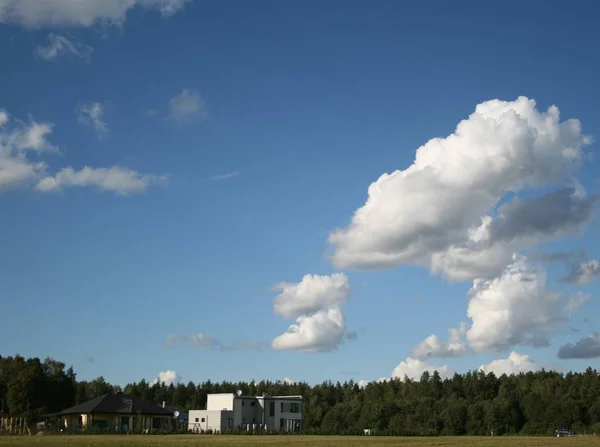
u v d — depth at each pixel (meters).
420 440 80.50
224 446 55.47
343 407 174.88
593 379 172.75
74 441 63.28
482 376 197.62
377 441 73.88
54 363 128.50
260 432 108.12
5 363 130.00
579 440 85.25
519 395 180.75
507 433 147.62
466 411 155.50
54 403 122.50
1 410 120.38
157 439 71.56
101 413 104.81
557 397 164.12
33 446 52.91
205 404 198.62
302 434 108.75
